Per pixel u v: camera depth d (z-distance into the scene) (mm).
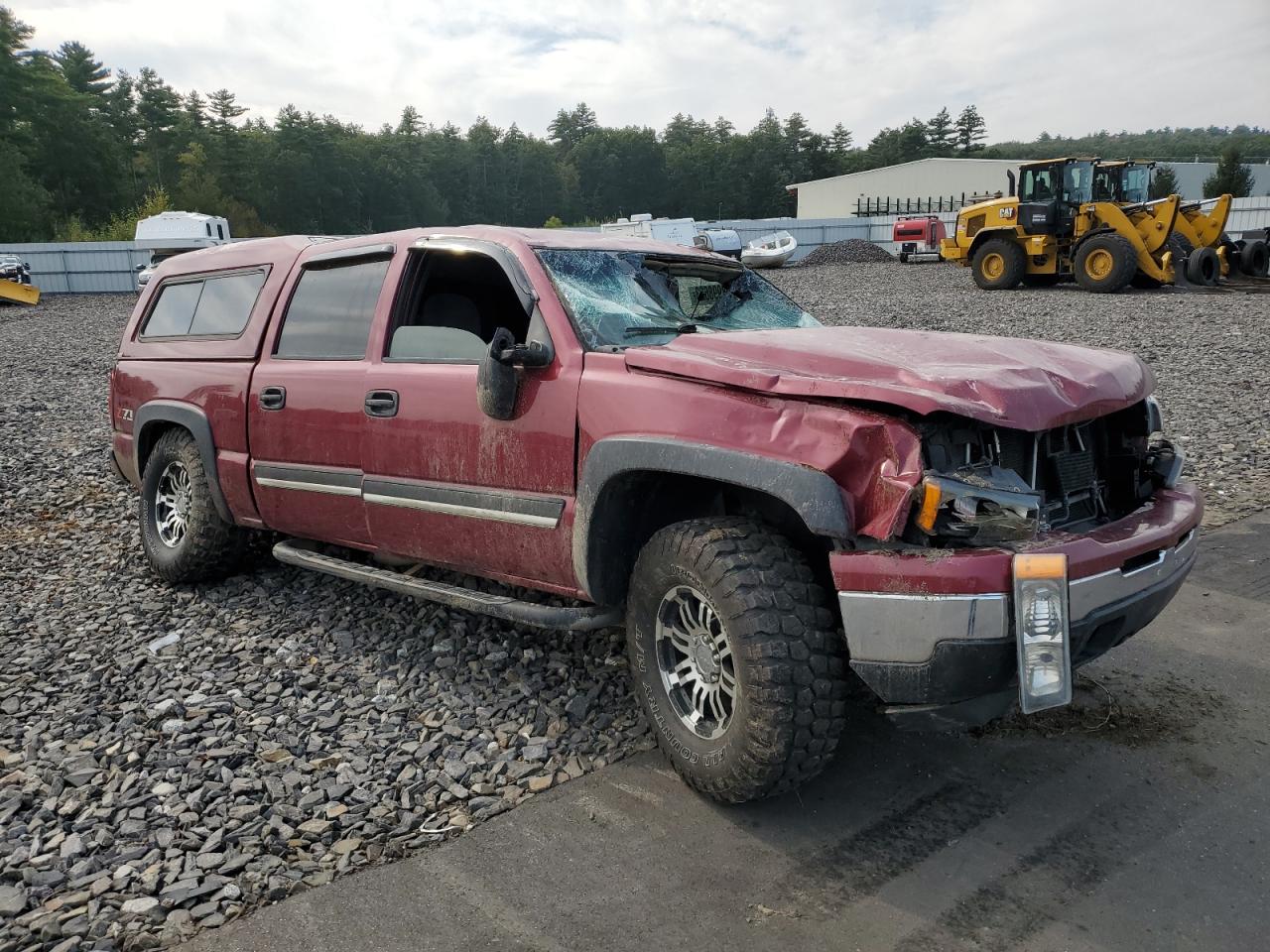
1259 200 32312
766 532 2918
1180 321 14172
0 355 17438
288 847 2871
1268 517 5758
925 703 2660
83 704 3873
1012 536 2633
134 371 5402
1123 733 3410
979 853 2746
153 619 4824
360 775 3271
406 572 4684
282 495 4539
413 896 2633
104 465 8445
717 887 2633
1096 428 3268
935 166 76312
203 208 90562
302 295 4598
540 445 3436
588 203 160500
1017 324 14852
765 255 36469
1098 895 2543
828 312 17875
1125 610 2809
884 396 2629
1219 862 2668
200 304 5211
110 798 3150
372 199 121000
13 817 3074
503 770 3287
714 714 3023
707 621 2996
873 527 2635
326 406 4234
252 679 4062
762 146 161250
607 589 3385
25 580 5527
